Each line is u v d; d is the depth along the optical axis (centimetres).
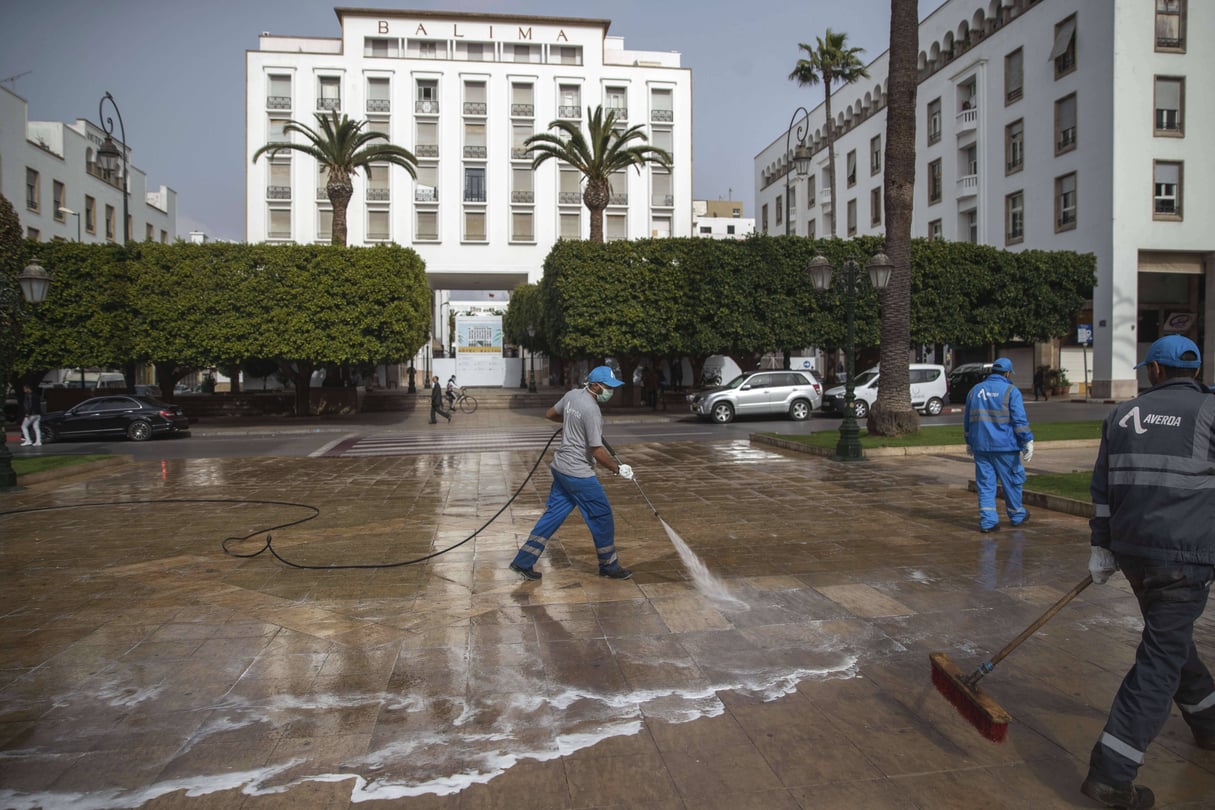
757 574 555
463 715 329
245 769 284
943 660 328
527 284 4431
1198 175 3002
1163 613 263
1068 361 3391
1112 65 2944
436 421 2736
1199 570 259
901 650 402
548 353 4334
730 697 345
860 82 4894
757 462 1283
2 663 390
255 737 309
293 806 259
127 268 2483
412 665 385
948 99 3978
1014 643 303
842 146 5162
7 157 3259
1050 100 3266
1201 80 2978
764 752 295
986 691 348
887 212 1498
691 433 2047
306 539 703
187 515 842
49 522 804
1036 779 274
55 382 3872
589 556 621
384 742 304
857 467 1180
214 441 2092
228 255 2511
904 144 1470
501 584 537
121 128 2598
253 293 2497
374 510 870
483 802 261
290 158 4612
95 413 2102
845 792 266
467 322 4975
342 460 1458
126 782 274
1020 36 3431
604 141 2884
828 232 5397
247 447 1870
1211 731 291
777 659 390
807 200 5625
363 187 4694
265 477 1199
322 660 393
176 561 616
